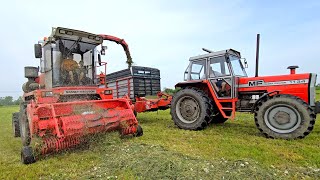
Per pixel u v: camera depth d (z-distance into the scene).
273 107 4.64
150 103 6.93
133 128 4.66
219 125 6.28
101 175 2.81
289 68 4.98
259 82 5.21
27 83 6.29
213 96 5.62
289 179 2.67
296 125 4.43
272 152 3.69
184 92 5.82
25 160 3.43
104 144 3.99
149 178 2.62
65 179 2.80
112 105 4.80
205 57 5.84
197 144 4.24
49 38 5.17
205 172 2.69
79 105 4.18
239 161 3.07
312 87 4.57
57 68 5.28
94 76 5.79
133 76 7.48
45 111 3.81
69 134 3.62
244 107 5.46
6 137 5.77
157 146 3.82
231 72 5.38
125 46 7.70
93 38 5.63
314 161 3.25
